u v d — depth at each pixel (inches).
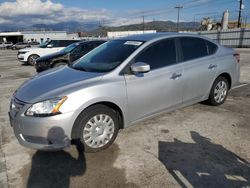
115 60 150.1
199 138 151.0
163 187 107.6
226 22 1740.9
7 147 146.2
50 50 590.9
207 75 186.2
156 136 154.8
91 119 132.1
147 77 149.6
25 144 126.8
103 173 118.5
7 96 267.9
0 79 382.3
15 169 123.6
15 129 128.3
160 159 129.0
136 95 145.9
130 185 109.4
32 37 2947.8
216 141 146.9
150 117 158.6
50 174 119.0
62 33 3085.6
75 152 137.9
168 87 160.7
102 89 131.8
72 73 149.9
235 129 162.6
